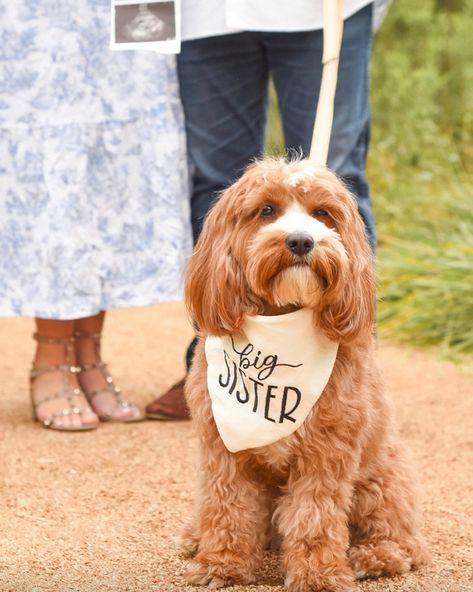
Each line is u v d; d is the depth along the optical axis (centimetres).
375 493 354
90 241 517
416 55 1179
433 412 579
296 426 328
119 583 337
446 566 358
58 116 508
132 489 442
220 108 502
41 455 487
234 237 338
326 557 330
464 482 457
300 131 486
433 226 908
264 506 356
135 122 521
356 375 338
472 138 1076
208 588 334
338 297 328
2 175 520
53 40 504
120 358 718
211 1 479
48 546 373
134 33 424
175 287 529
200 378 350
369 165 1067
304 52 472
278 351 330
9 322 848
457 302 772
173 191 524
